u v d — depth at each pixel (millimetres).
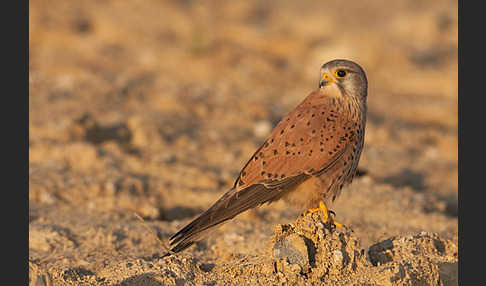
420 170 14906
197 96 19078
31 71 20594
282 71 23000
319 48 24719
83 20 26469
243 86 20969
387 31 28109
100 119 16219
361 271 7871
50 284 7898
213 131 16219
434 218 11422
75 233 10219
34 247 9719
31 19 25328
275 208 11578
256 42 25547
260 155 8672
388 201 12156
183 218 11672
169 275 7801
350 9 32344
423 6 32938
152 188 12414
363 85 8898
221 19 28125
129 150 14531
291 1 33781
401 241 8688
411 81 22688
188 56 23297
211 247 9828
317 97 8945
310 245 7910
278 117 17969
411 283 7570
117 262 9047
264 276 7758
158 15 27781
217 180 13008
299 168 8586
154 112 17281
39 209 11289
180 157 14281
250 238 9977
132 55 23547
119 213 11289
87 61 22250
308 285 7621
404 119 19203
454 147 16688
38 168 13023
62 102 17422
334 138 8672
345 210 11797
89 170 13133
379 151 15914
